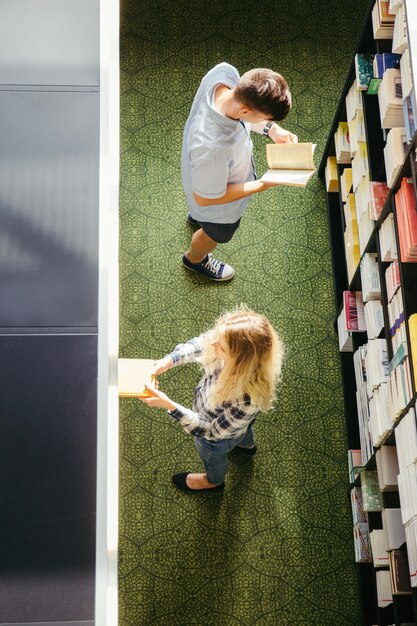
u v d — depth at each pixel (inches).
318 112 185.8
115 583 74.7
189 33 191.5
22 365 79.8
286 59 190.7
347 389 156.7
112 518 76.4
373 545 132.3
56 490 76.5
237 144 122.1
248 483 149.9
